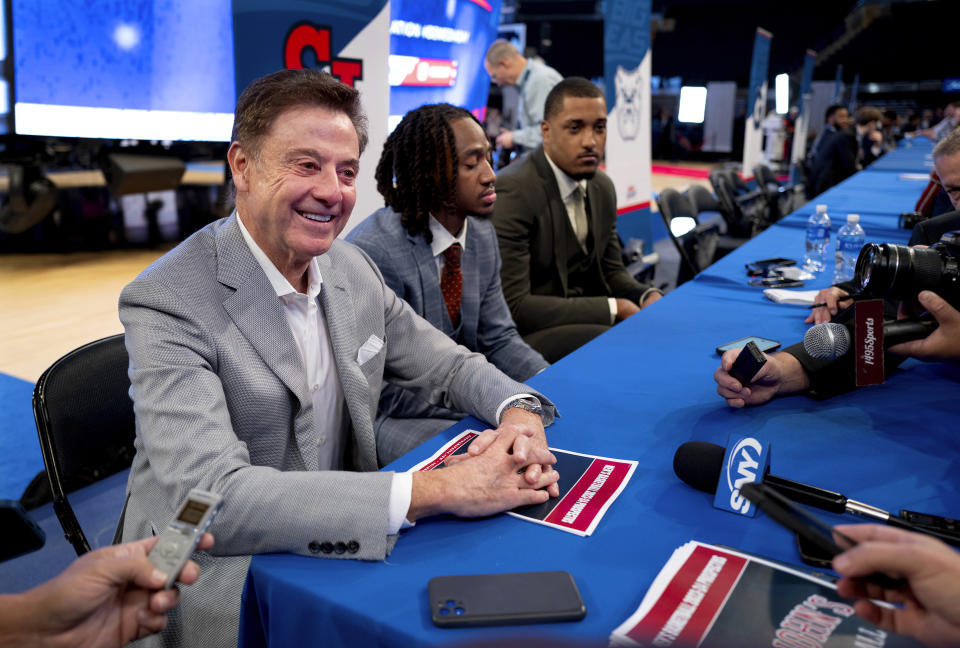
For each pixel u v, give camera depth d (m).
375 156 2.70
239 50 2.19
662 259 6.64
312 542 0.89
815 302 2.01
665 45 22.53
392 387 1.79
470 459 1.02
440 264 1.93
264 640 0.92
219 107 4.32
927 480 1.06
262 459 1.21
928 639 0.67
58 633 0.77
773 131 13.52
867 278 1.29
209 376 1.10
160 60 4.28
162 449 1.02
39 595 0.76
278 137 1.12
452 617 0.74
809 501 0.96
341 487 0.93
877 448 1.17
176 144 6.38
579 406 1.36
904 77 23.42
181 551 0.78
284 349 1.19
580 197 2.77
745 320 1.97
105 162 5.86
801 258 2.77
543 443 1.16
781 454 1.14
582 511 0.98
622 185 5.13
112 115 4.39
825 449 1.16
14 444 2.68
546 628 0.74
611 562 0.86
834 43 23.78
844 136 7.54
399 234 1.85
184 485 0.98
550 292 2.73
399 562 0.87
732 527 0.94
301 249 1.18
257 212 1.17
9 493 2.35
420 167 1.80
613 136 4.92
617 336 1.83
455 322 1.97
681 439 1.22
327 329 1.34
